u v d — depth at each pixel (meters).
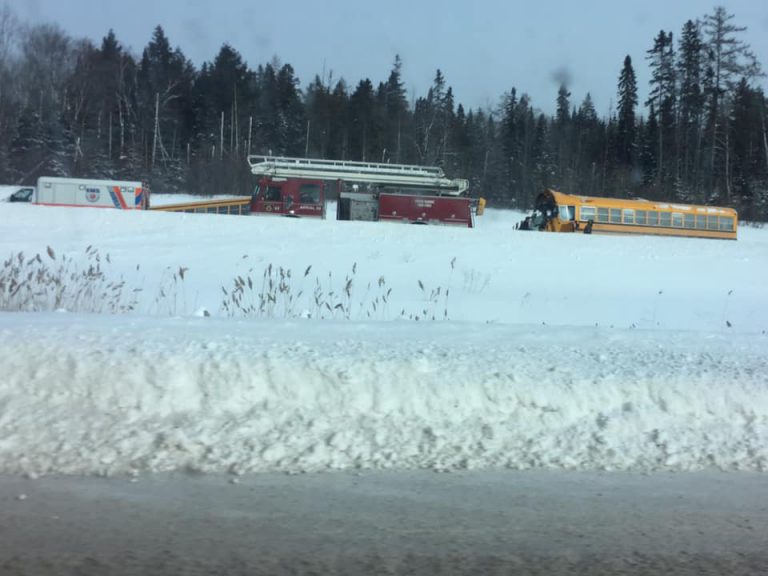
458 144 86.44
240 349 7.01
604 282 22.48
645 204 39.53
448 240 25.84
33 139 73.38
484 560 3.92
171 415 5.69
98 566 3.74
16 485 4.59
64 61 80.31
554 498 4.71
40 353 6.39
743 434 5.84
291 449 5.25
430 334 8.98
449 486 4.82
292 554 3.91
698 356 7.99
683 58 82.56
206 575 3.68
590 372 6.81
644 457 5.41
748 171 77.12
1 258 19.62
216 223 25.88
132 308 12.77
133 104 82.69
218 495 4.57
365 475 4.95
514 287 21.28
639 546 4.12
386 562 3.86
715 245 27.61
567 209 38.41
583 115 97.50
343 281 20.55
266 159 36.44
